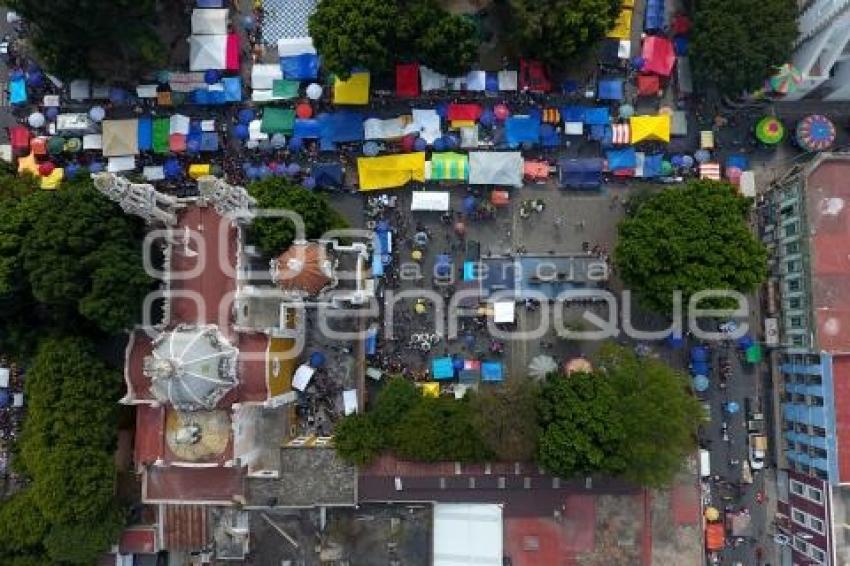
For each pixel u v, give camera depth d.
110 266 69.75
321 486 72.19
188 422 67.81
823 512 74.69
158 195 65.56
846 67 81.31
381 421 75.69
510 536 75.00
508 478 74.25
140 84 85.88
